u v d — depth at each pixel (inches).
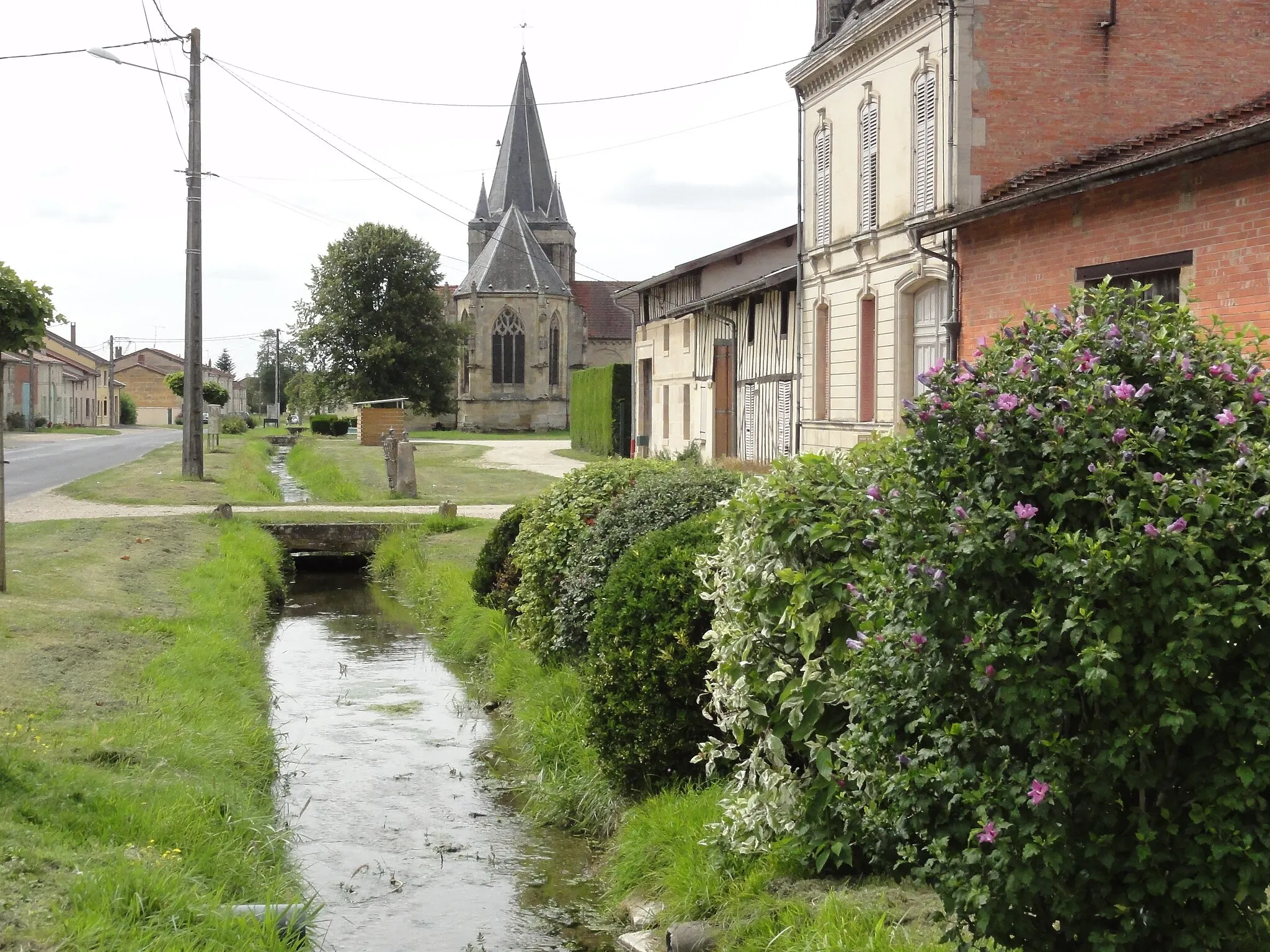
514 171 4028.1
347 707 498.6
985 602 163.9
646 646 335.3
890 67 828.6
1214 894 154.9
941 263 752.3
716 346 1322.6
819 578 237.1
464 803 372.8
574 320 3838.6
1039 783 157.6
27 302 493.0
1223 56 742.5
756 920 240.5
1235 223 481.1
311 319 3238.2
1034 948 170.1
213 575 709.3
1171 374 170.2
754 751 268.1
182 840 271.3
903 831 189.3
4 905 210.1
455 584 721.0
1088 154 703.1
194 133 1242.0
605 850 331.9
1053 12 730.2
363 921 281.4
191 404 1304.1
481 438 3046.3
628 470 510.3
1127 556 150.9
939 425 173.9
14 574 599.8
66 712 357.7
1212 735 156.6
